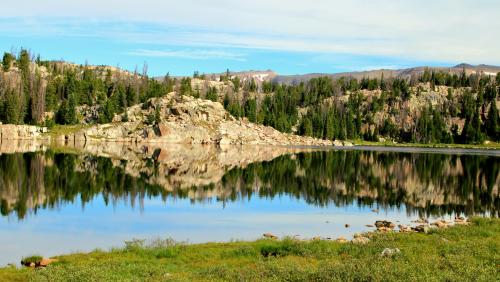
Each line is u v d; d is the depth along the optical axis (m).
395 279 17.94
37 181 67.00
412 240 31.14
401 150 193.00
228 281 19.81
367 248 27.86
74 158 105.62
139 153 135.50
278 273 20.41
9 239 34.50
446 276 18.34
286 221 45.09
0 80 183.12
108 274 20.92
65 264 25.33
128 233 37.91
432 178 88.19
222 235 37.75
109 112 191.38
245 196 62.31
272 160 123.81
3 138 157.50
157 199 57.38
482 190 73.25
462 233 33.72
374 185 77.31
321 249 28.03
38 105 178.38
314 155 147.12
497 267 21.33
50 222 41.44
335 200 60.59
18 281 21.58
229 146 192.25
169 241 31.56
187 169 95.38
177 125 192.00
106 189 63.72
